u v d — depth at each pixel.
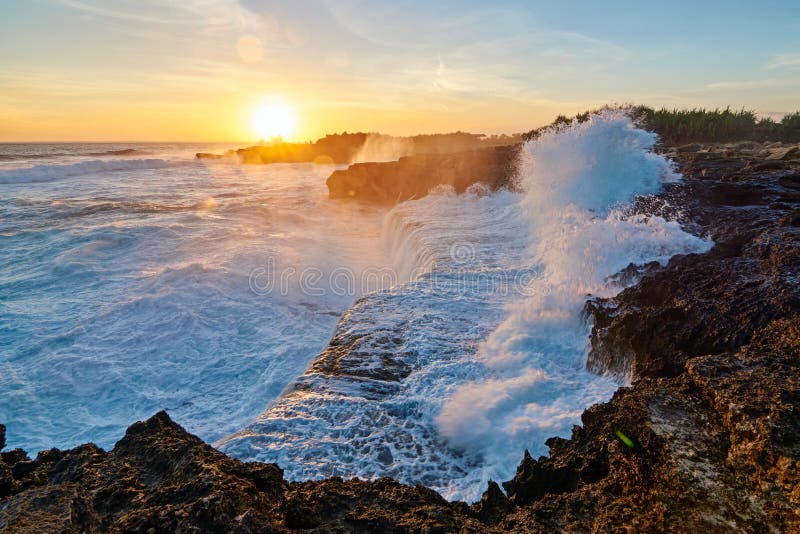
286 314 10.60
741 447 2.51
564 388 5.44
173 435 2.87
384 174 25.84
